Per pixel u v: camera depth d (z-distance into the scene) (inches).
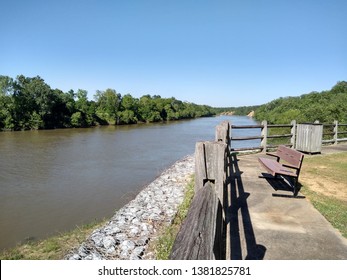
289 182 251.1
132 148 1003.3
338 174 300.7
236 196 223.3
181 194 299.1
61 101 2281.0
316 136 417.7
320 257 135.7
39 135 1565.0
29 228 319.9
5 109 1923.0
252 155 400.5
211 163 97.3
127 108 3095.5
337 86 2038.6
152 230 217.9
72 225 321.4
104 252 188.2
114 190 469.1
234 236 156.5
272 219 180.5
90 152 903.7
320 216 186.2
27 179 561.6
